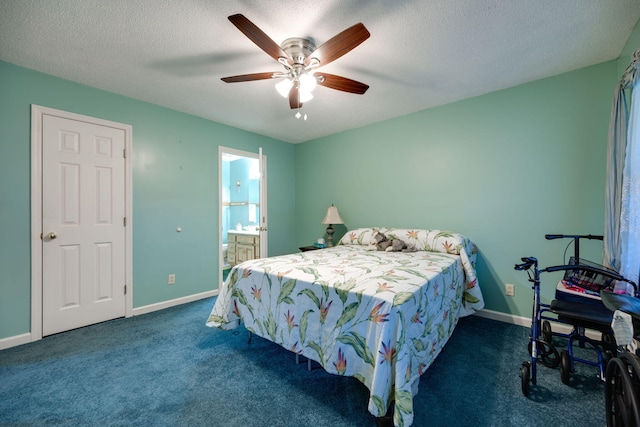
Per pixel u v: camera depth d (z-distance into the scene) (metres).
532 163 2.43
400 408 1.16
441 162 2.95
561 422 1.34
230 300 2.06
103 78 2.35
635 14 1.58
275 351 2.05
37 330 2.22
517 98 2.49
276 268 1.92
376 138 3.49
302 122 3.49
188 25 1.67
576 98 2.23
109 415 1.40
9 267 2.12
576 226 2.25
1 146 2.09
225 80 1.87
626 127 1.72
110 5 1.50
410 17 1.60
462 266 2.37
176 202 3.11
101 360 1.92
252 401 1.50
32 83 2.21
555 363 1.77
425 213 3.08
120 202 2.69
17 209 2.15
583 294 1.79
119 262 2.68
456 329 2.40
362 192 3.67
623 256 1.66
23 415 1.40
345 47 1.56
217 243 3.49
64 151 2.37
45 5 1.49
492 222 2.64
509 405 1.45
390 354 1.24
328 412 1.42
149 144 2.88
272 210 4.22
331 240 3.78
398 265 1.98
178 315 2.78
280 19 1.62
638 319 1.01
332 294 1.52
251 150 3.90
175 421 1.36
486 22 1.65
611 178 1.79
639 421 0.86
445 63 2.11
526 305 2.48
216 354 2.00
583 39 1.82
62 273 2.36
